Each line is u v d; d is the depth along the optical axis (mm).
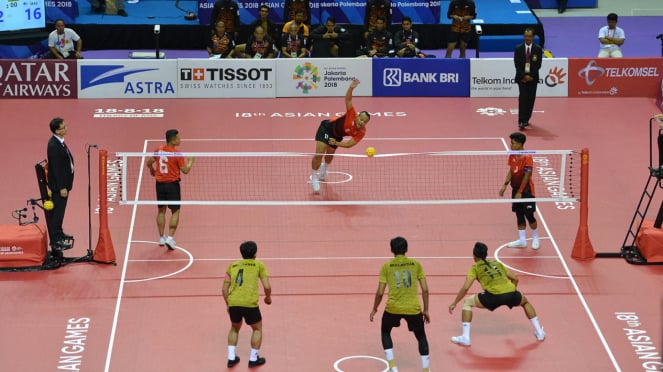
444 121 26250
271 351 14992
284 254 18281
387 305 14023
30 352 14938
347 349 15086
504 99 28312
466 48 32562
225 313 16156
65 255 18125
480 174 22219
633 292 16938
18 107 26922
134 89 28000
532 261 18078
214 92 28203
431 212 20234
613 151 23984
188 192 21031
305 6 30328
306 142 24422
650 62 28344
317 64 28203
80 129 25156
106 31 32156
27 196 20859
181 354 14922
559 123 26156
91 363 14672
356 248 18562
